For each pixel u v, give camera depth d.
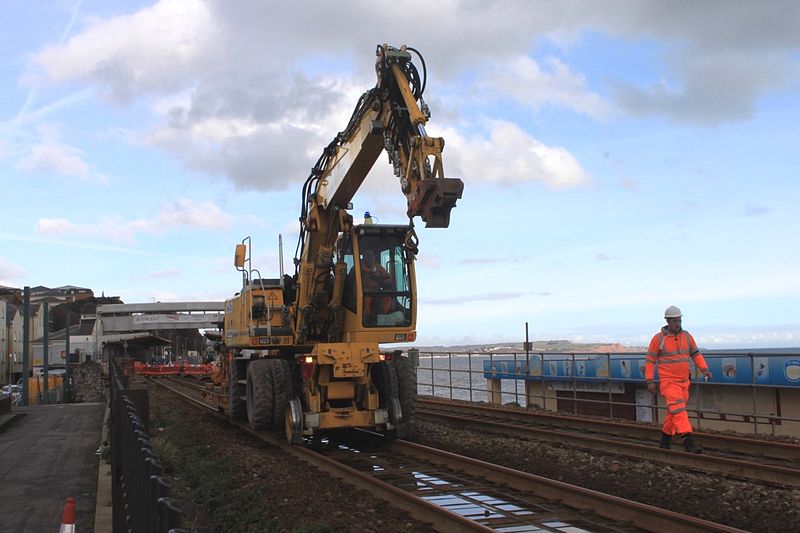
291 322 14.47
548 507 8.09
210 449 13.02
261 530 7.37
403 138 10.28
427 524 7.52
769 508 7.71
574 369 18.02
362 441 14.33
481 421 15.71
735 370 15.37
